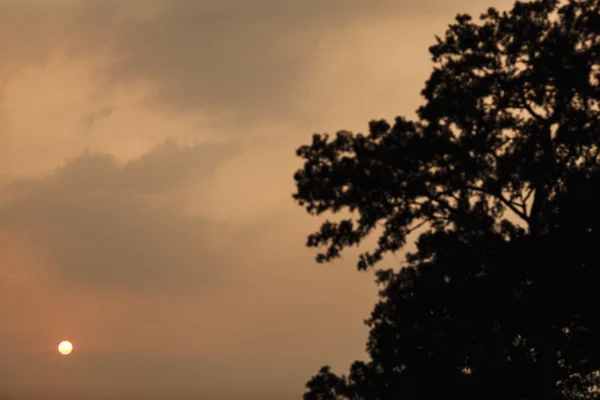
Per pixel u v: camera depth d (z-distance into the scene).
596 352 40.84
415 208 43.09
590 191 39.16
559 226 39.47
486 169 42.50
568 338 41.56
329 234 43.47
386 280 45.78
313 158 43.28
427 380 42.44
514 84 41.47
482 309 40.56
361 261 44.69
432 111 42.09
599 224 39.03
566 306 39.16
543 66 40.66
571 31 42.38
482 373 41.97
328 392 44.91
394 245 44.19
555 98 41.75
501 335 42.31
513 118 42.91
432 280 41.66
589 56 41.47
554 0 42.56
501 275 40.09
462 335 42.94
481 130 42.28
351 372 44.97
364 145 43.19
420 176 42.03
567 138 40.31
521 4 42.53
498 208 43.16
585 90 40.59
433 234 42.16
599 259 38.66
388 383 43.88
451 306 41.66
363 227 43.47
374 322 46.00
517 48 42.16
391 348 43.59
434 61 43.53
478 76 43.12
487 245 40.50
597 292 38.62
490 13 43.00
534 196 41.56
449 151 41.62
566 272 38.91
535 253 39.22
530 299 39.44
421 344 43.06
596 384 45.19
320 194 42.38
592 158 42.06
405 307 42.72
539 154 41.91
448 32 43.31
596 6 42.47
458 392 42.03
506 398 41.81
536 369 41.53
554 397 41.50
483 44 42.53
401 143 42.59
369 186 41.97
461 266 40.94
